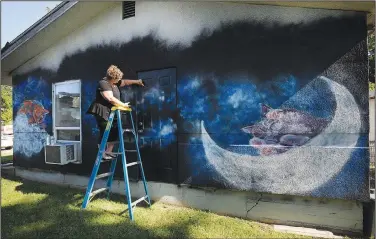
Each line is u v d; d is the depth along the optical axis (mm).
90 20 4773
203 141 3674
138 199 3902
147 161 4109
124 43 4410
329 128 3061
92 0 4180
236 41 3520
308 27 3162
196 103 3752
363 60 2951
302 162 3131
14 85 5973
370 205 2945
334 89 3047
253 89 3414
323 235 2938
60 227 3109
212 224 3184
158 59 4070
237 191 3521
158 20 4078
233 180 3455
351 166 2953
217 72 3625
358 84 2967
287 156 3191
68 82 5082
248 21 3457
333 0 2732
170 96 3959
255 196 3430
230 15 3559
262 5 3369
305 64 3170
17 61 5598
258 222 3346
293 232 3018
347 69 3002
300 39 3197
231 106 3527
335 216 3078
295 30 3221
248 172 3381
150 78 4148
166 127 3973
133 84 4125
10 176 6004
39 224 3191
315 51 3129
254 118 3396
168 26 3990
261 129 3355
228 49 3564
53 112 5320
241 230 3037
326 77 3080
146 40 4191
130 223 3195
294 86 3215
